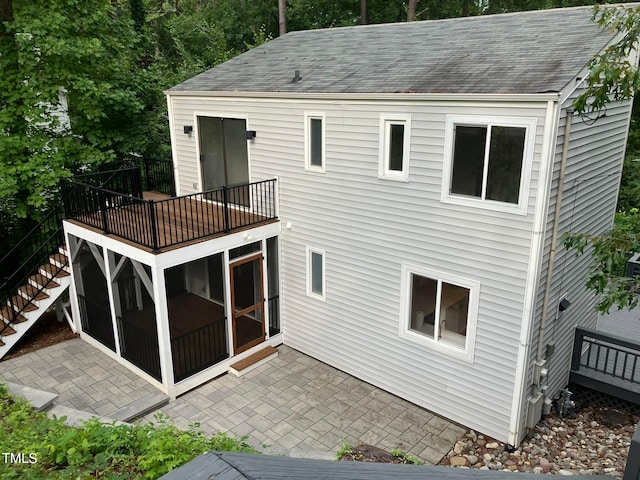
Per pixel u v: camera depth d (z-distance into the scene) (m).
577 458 7.30
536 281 6.94
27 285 10.80
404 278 8.38
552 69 6.80
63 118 13.38
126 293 11.48
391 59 9.23
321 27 26.67
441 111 7.27
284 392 9.09
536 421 7.88
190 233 9.11
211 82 11.10
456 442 7.78
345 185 8.84
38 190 11.38
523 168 6.66
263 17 28.17
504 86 6.73
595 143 7.78
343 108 8.45
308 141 9.18
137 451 5.16
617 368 8.86
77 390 8.88
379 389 9.22
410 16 21.67
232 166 10.91
